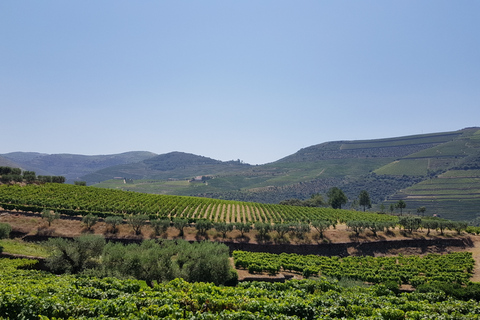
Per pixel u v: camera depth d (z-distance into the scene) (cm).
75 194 8388
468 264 5656
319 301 2408
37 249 4969
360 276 4734
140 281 3400
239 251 5906
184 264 3803
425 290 3697
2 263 3656
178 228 6825
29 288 2289
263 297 2423
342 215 9600
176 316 1950
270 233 7262
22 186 8394
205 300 2233
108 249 3819
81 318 1853
